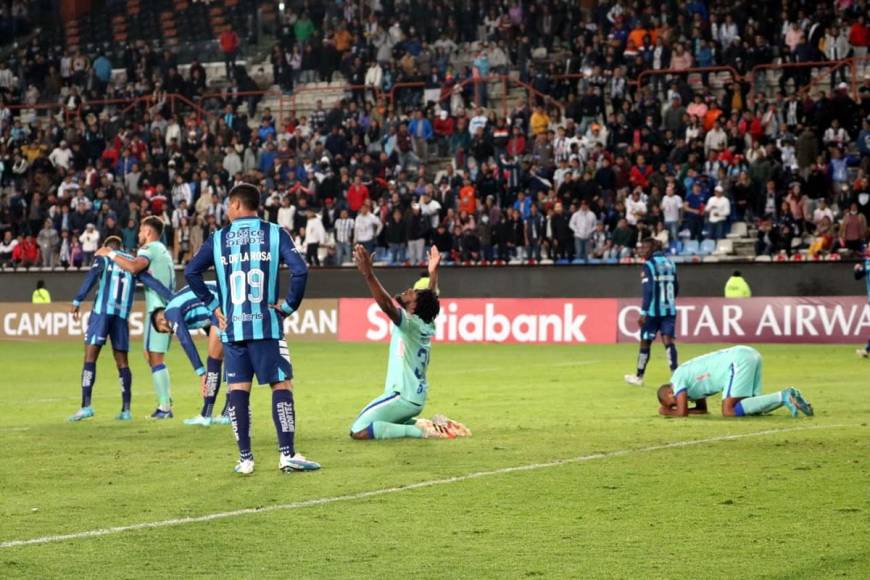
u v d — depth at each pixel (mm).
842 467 30406
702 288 90625
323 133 114125
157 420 43469
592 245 95188
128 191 114938
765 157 94938
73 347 92375
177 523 24391
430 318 36969
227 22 142375
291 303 29969
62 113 129750
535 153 102188
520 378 60062
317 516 25016
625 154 100938
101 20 148500
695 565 20672
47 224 111312
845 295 87062
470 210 98750
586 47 114062
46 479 30047
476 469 30734
